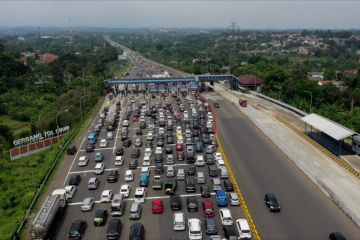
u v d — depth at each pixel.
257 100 163.62
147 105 155.50
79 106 144.00
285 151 90.62
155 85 199.62
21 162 93.00
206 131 108.19
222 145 97.75
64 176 79.44
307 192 69.38
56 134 113.31
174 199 63.81
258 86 193.88
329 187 69.88
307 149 92.44
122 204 63.34
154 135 108.69
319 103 165.38
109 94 181.88
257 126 117.62
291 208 63.28
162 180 75.06
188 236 55.09
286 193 69.00
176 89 188.75
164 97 174.00
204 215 60.25
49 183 76.25
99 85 188.75
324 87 173.25
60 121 120.94
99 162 86.31
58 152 93.12
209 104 155.25
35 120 147.00
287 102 171.38
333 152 89.00
